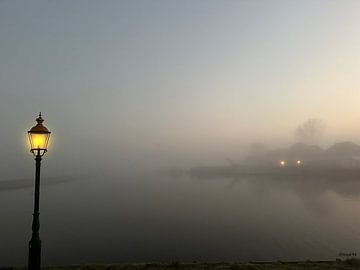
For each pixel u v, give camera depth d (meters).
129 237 42.19
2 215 63.97
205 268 13.27
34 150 8.92
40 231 47.50
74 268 13.41
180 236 42.38
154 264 14.05
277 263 14.48
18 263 31.08
